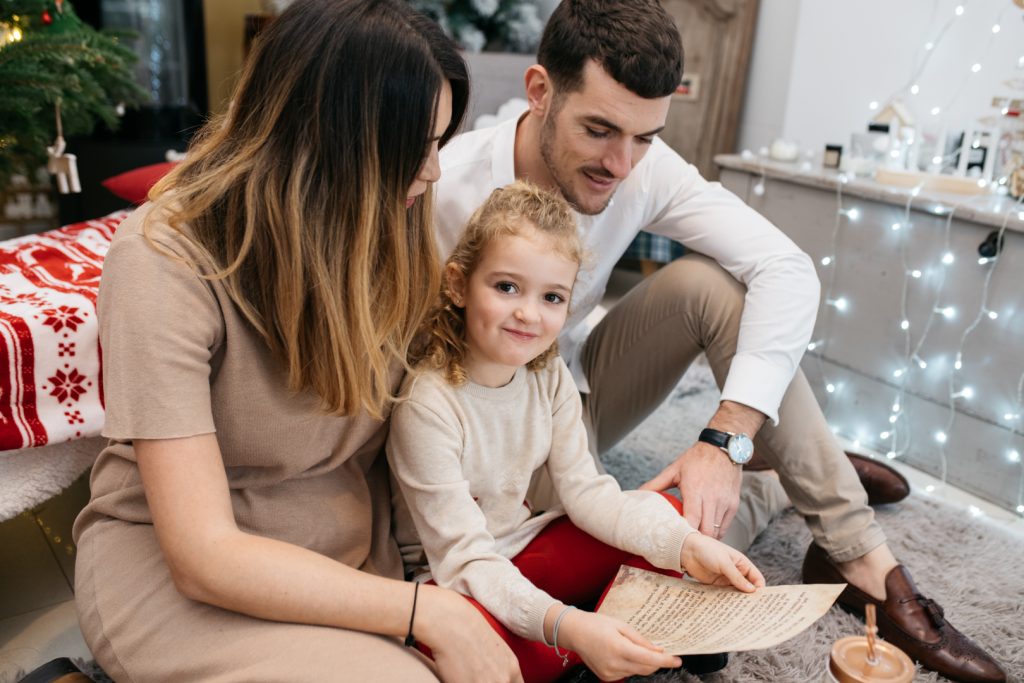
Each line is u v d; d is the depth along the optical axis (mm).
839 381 2182
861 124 2498
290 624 883
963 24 2232
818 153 2561
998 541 1667
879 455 2092
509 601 1004
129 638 906
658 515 1117
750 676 1261
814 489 1365
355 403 942
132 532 982
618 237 1443
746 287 1389
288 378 933
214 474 873
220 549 848
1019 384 1793
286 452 984
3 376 1287
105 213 2982
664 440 2000
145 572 942
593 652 955
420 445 1062
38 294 1409
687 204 1430
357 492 1087
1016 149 1937
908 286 1969
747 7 2807
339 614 878
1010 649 1346
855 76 2496
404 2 910
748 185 2346
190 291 864
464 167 1366
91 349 1361
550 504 1322
